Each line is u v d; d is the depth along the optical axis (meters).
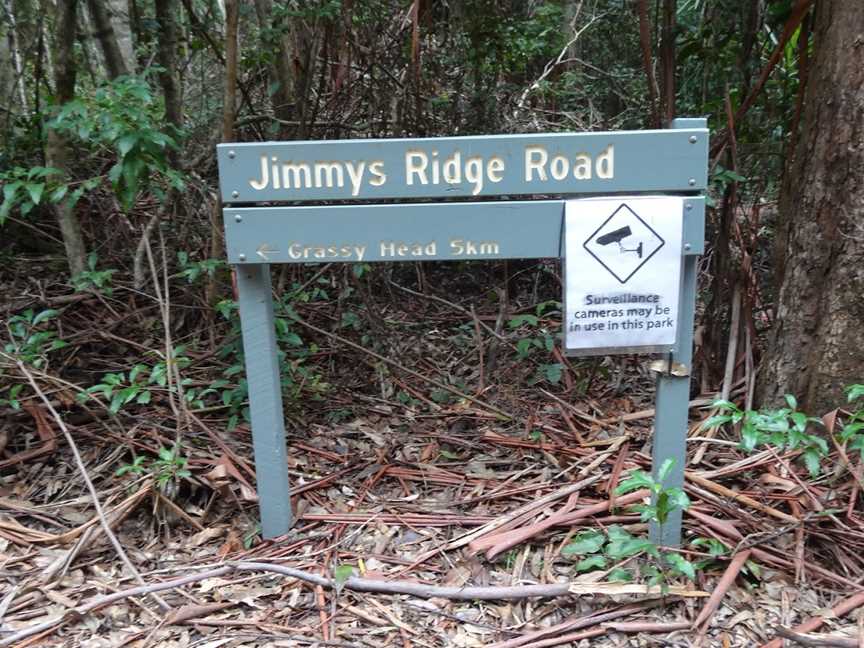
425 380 3.58
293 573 2.23
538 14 5.29
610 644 2.00
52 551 2.41
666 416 2.21
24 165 4.19
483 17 4.37
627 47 5.82
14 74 5.28
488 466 2.94
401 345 4.09
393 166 2.07
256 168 2.09
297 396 3.23
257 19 4.95
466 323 4.41
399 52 4.46
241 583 2.25
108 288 3.52
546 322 4.25
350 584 2.21
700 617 2.03
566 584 2.13
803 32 2.85
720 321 3.38
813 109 2.63
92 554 2.42
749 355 3.17
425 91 4.53
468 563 2.31
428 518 2.56
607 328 2.10
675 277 2.06
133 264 4.00
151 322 3.75
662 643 1.99
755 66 3.43
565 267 2.07
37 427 3.00
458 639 2.02
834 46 2.52
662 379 2.18
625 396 3.51
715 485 2.54
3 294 3.91
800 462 2.66
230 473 2.72
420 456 3.02
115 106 2.77
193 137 4.79
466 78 4.66
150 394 3.10
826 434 2.65
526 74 5.16
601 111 5.61
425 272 4.88
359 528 2.51
